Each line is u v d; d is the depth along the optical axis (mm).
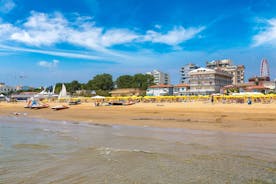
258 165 11312
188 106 48562
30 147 15977
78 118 38375
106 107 56656
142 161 12281
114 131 23047
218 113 35594
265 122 25969
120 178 10016
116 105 60906
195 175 10211
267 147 14805
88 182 9633
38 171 10977
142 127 25719
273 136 18609
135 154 13625
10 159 13055
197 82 117562
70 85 163750
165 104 57438
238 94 60094
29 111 58500
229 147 15000
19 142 17797
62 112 51125
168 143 16594
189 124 26656
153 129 23875
